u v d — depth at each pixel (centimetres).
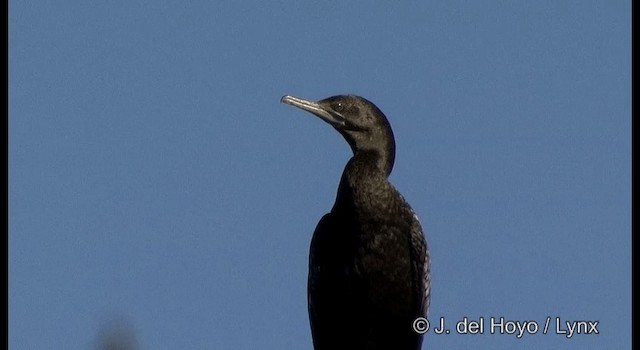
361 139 1480
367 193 1437
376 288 1432
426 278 1445
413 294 1437
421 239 1434
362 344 1466
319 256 1452
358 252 1431
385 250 1426
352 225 1435
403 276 1431
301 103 1506
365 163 1462
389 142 1488
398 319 1443
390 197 1437
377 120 1485
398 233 1428
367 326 1454
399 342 1460
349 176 1456
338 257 1444
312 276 1459
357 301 1442
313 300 1463
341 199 1455
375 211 1429
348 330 1462
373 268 1428
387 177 1480
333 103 1498
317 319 1466
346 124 1485
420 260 1432
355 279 1435
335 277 1446
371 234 1428
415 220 1441
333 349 1477
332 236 1452
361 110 1488
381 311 1441
